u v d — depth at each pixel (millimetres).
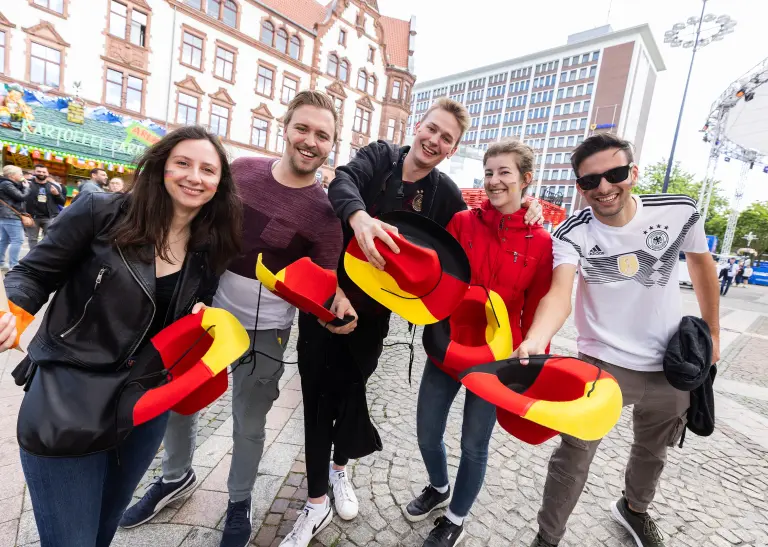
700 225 1593
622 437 2949
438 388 1679
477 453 1583
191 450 1730
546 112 56156
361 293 1565
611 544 1823
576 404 941
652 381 1621
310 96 1467
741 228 33062
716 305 1701
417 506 1846
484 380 1057
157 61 16125
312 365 1578
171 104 16797
